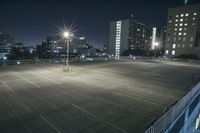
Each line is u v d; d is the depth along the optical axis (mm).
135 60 59250
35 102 14180
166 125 9945
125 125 10742
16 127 10203
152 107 13680
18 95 15844
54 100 14742
